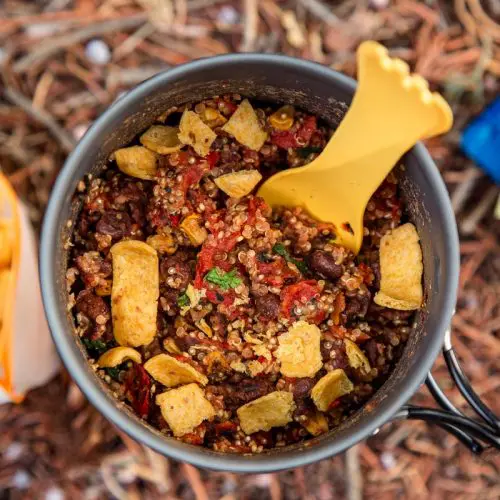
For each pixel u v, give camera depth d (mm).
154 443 430
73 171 440
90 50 585
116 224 456
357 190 451
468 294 589
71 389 576
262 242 458
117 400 445
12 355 523
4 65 582
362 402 460
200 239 457
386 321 462
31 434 576
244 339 456
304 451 433
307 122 464
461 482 585
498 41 595
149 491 579
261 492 580
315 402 454
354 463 579
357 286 458
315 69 443
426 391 578
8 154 582
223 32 592
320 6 594
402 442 585
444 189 439
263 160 469
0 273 521
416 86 410
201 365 456
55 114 585
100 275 454
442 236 440
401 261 457
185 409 450
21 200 581
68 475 575
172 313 458
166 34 590
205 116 461
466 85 592
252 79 452
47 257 433
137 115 451
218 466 430
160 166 461
